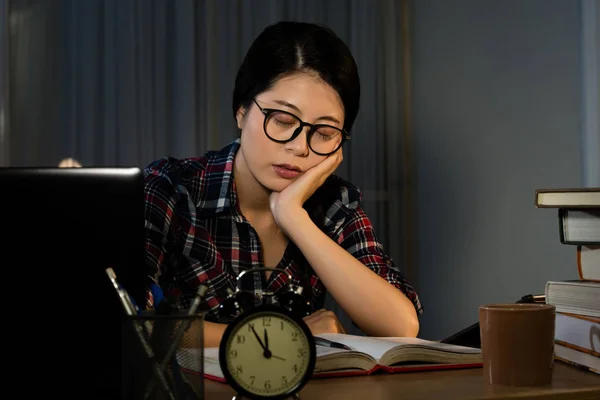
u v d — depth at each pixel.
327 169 1.98
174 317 0.99
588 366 1.29
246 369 1.03
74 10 3.84
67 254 1.08
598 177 3.05
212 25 4.07
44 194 1.08
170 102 3.99
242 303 1.14
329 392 1.11
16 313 1.06
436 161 4.29
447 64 4.22
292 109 1.89
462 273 4.07
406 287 2.18
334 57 1.90
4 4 3.67
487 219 3.87
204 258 2.03
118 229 1.09
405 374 1.27
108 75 3.87
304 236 1.94
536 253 3.50
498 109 3.80
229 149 2.10
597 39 3.07
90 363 1.08
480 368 1.34
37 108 3.76
